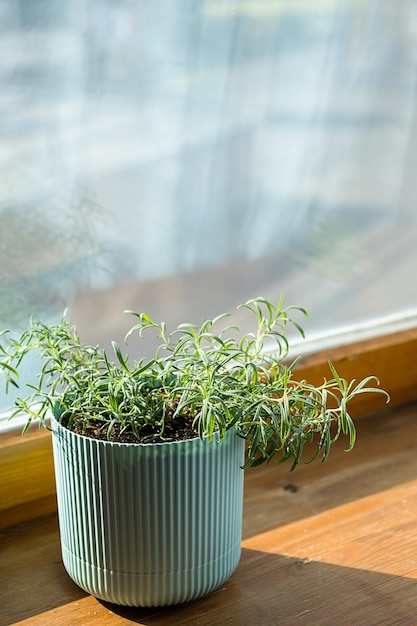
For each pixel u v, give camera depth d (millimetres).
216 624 907
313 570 994
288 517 1097
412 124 1310
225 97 1130
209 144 1140
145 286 1149
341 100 1230
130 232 1114
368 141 1279
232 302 1241
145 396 913
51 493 1099
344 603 939
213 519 877
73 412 879
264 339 1273
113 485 841
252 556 1019
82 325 1110
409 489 1161
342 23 1185
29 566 1006
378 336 1390
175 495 847
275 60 1151
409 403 1416
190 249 1176
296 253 1278
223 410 835
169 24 1053
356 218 1315
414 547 1036
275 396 941
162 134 1097
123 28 1020
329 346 1341
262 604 939
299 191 1245
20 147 991
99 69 1020
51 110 1000
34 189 1016
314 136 1227
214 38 1093
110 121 1049
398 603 939
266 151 1192
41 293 1061
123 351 1152
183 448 831
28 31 953
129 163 1082
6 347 1045
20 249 1026
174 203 1139
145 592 881
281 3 1127
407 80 1274
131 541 859
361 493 1151
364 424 1341
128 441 857
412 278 1412
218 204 1179
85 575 897
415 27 1246
